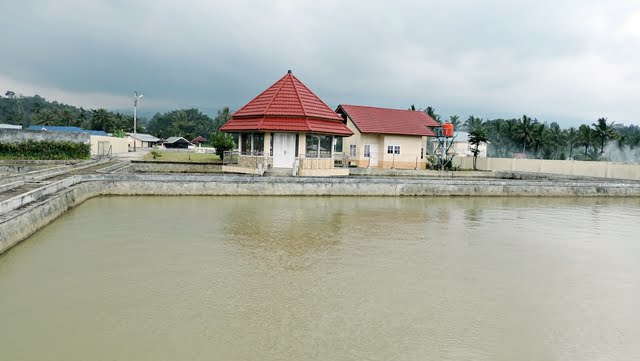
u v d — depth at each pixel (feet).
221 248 45.80
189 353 23.47
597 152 295.89
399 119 145.28
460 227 62.59
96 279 35.29
